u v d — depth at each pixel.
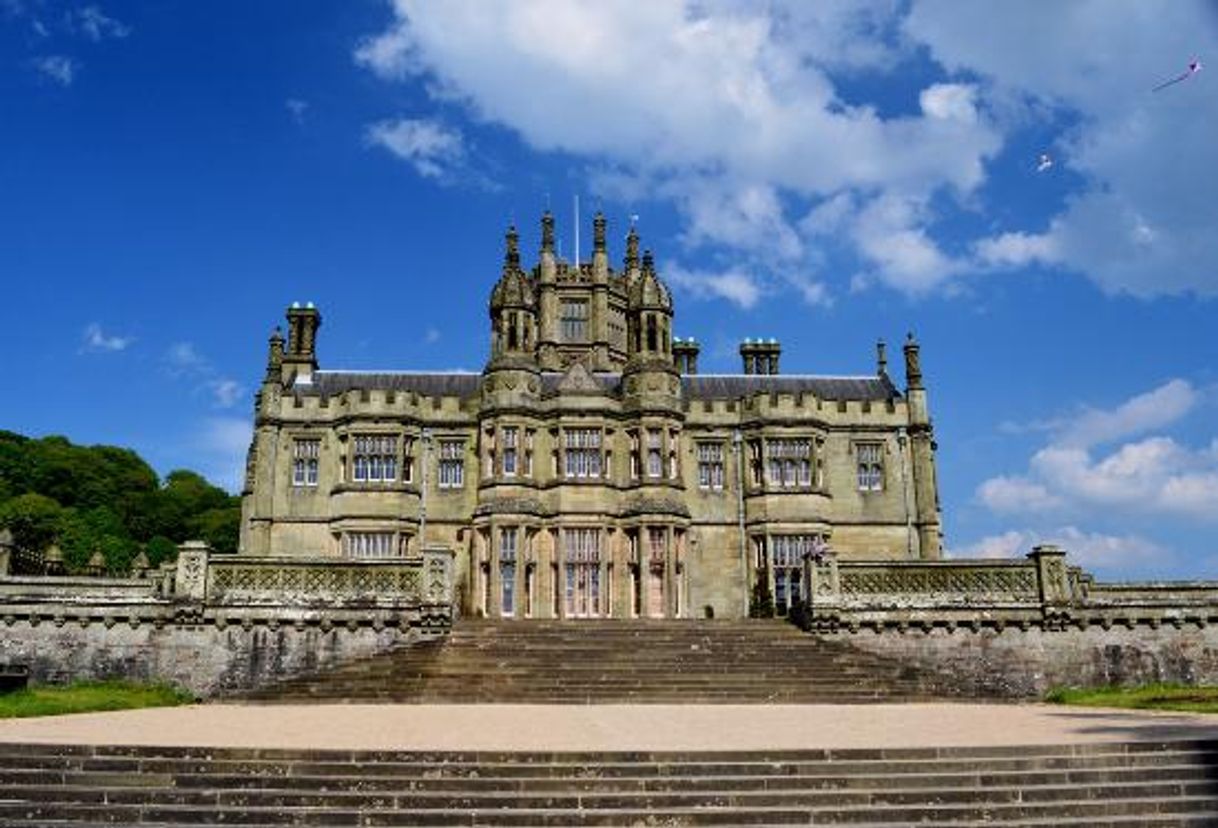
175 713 23.14
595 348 53.47
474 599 40.78
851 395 47.28
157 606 29.78
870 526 43.16
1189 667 31.38
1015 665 31.11
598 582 41.09
